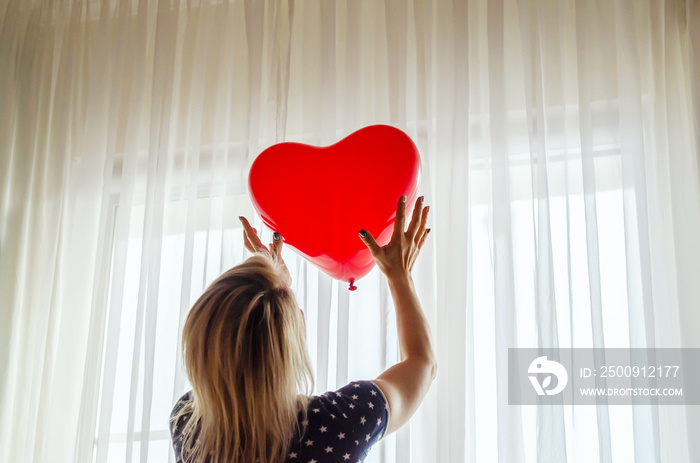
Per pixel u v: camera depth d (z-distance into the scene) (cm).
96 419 189
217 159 203
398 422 123
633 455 160
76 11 228
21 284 207
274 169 156
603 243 175
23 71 225
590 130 179
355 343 177
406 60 194
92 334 192
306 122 200
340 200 153
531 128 180
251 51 205
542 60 189
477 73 193
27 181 214
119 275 197
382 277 178
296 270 185
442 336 172
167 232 201
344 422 114
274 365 114
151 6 225
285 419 112
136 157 208
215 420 113
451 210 179
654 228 175
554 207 179
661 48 186
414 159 152
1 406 195
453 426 163
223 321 116
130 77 216
